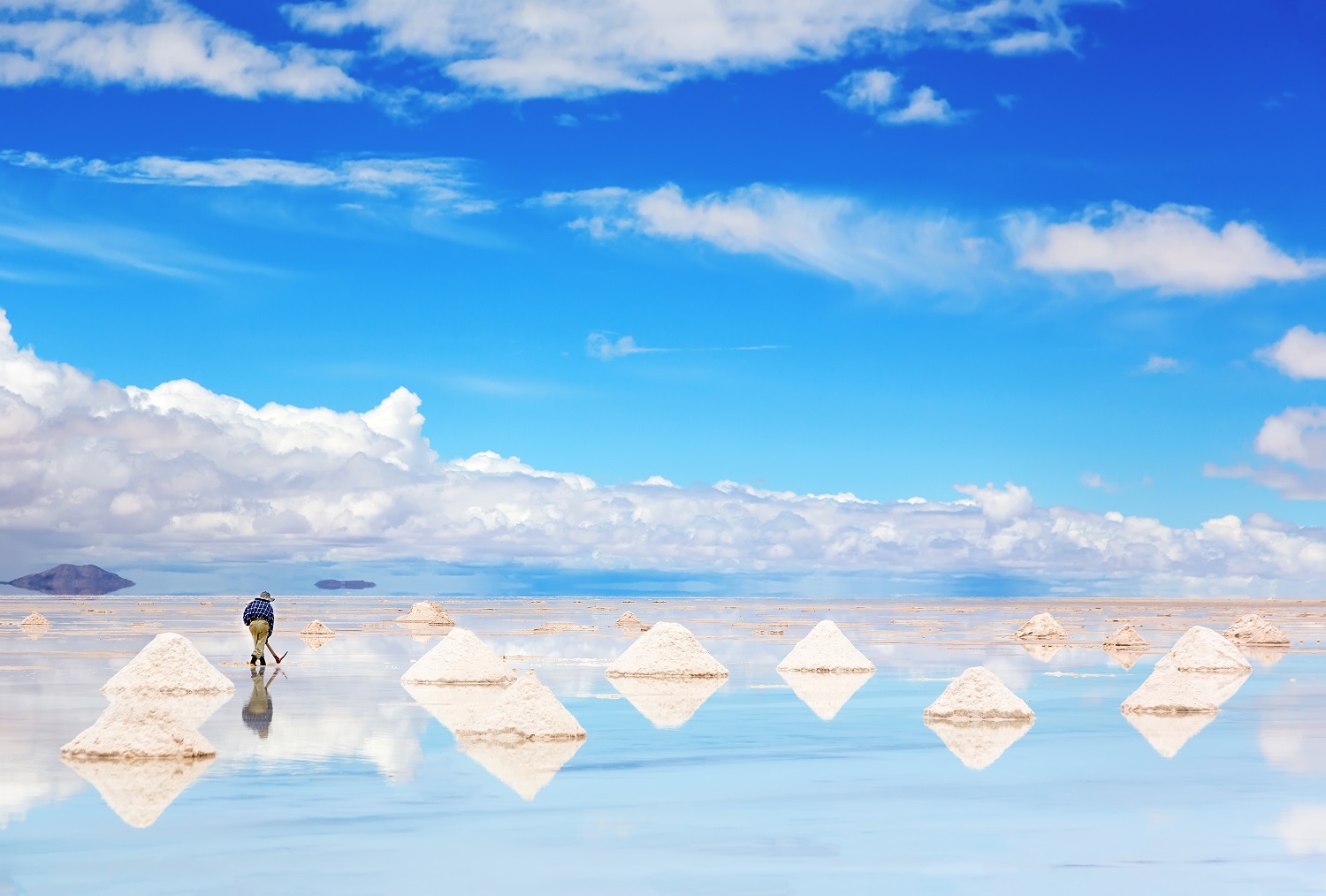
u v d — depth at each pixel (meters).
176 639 18.67
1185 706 15.92
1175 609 110.19
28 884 6.67
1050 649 32.16
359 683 19.98
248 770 10.61
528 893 6.49
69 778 10.13
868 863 7.20
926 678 22.05
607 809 8.87
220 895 6.44
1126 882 6.77
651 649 22.56
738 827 8.25
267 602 23.61
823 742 12.81
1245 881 6.80
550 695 13.34
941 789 9.84
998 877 6.87
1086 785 10.06
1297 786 10.05
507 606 98.25
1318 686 20.77
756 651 30.94
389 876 6.86
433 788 9.71
